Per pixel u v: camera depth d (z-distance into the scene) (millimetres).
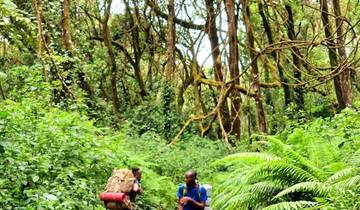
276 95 24625
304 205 9312
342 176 9008
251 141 18172
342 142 12031
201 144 17375
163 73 22453
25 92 11883
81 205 7793
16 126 8203
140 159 11547
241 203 10000
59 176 7961
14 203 6605
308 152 11477
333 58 20438
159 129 20812
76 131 9812
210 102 25281
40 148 8422
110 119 19797
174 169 14266
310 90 24500
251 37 19312
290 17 22875
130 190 5715
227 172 14289
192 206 9172
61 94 14531
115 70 24766
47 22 15352
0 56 16750
